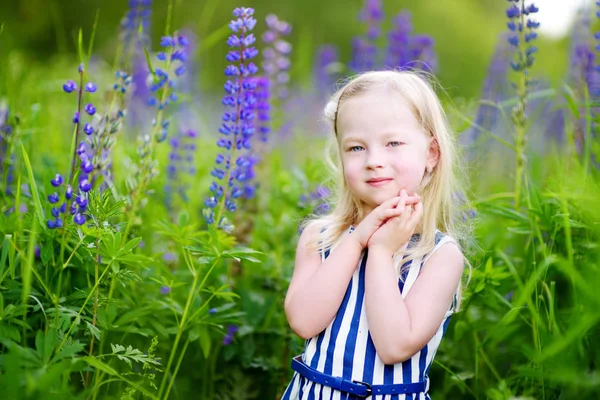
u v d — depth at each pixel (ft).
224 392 10.02
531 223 8.96
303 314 7.26
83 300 8.30
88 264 8.27
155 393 9.33
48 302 8.06
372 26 17.71
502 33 14.92
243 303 10.20
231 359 10.26
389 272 7.04
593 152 9.77
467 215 9.32
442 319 7.14
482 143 12.17
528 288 7.82
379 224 7.23
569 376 7.67
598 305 7.54
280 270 10.70
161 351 9.73
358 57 17.48
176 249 10.80
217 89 35.35
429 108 7.64
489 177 13.56
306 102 20.17
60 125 14.58
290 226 11.79
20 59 14.80
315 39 61.41
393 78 7.56
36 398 6.72
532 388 8.39
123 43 12.48
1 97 10.73
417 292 7.13
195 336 8.61
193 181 13.60
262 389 10.36
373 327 6.91
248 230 11.60
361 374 7.03
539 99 14.67
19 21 29.89
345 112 7.48
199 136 15.30
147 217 11.19
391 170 7.25
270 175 13.52
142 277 9.10
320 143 16.98
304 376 7.37
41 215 7.66
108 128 8.54
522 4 10.00
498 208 9.21
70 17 43.60
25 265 7.79
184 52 9.44
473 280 8.81
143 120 15.01
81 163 7.91
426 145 7.53
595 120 9.07
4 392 6.56
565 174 9.43
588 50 11.82
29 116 11.81
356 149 7.43
